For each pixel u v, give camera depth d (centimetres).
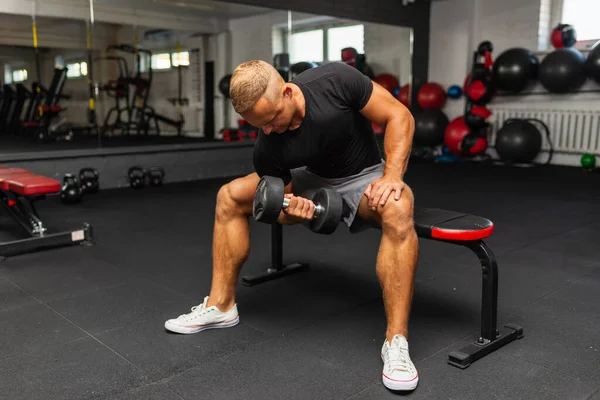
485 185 450
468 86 578
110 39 596
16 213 282
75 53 585
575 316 177
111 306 188
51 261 242
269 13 553
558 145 571
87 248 264
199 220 330
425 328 168
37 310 184
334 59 587
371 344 157
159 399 128
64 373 141
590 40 559
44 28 550
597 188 432
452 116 658
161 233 296
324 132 139
